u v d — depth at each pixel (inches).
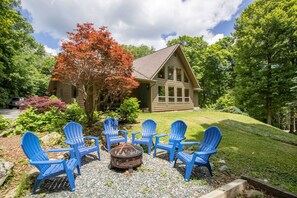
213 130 158.6
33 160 119.2
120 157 148.6
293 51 530.9
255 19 586.2
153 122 229.6
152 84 562.6
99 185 128.9
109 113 344.5
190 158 146.9
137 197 114.6
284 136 353.7
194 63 1026.7
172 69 641.0
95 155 193.8
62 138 211.3
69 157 175.3
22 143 114.9
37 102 325.7
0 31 494.3
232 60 1001.5
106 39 241.1
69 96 554.9
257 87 566.9
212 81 1019.9
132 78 297.0
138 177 142.0
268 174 152.6
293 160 198.1
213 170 154.8
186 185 130.1
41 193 116.7
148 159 183.5
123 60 259.3
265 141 279.9
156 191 121.9
